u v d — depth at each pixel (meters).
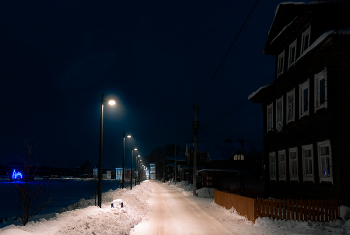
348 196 12.61
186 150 88.31
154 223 14.26
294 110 18.28
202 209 20.22
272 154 22.44
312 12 15.80
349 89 12.91
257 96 24.42
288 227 11.89
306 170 16.84
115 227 11.26
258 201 13.73
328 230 11.15
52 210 24.09
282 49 21.19
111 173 168.50
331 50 13.60
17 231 7.75
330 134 14.03
